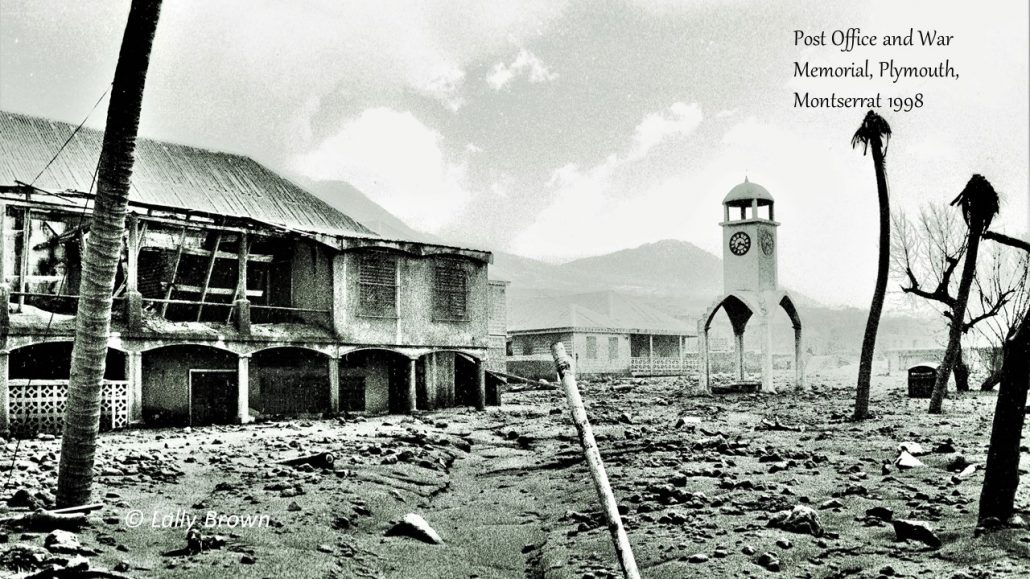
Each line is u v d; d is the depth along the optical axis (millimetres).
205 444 17266
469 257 29125
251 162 30953
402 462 14688
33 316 19281
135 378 20891
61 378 22078
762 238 35375
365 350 26781
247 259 25188
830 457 14328
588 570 7977
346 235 26406
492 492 12883
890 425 19562
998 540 7828
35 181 23281
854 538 8523
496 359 45594
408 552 8914
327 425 22578
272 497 11023
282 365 25547
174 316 25266
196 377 23344
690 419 21562
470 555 9055
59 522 8477
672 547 8477
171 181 26875
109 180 9383
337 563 8094
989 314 31875
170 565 7555
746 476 12391
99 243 9414
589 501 11383
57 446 16422
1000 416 8461
